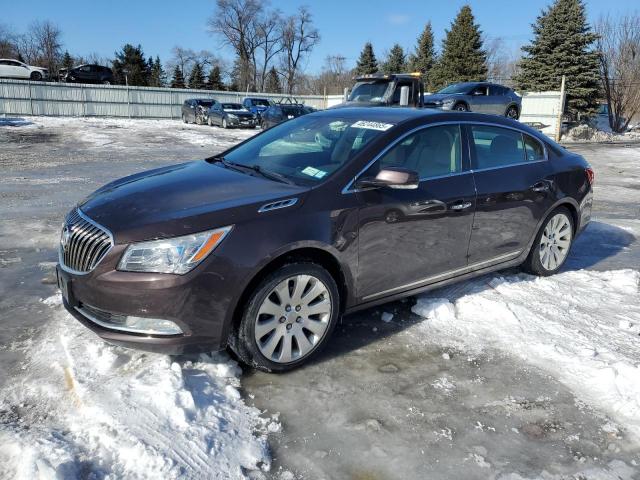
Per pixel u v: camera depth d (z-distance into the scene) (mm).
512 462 2523
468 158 4086
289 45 71500
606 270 5473
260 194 3188
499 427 2775
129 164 12656
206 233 2840
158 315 2785
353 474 2410
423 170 3789
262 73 72375
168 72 77000
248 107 30125
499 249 4375
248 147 4281
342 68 75375
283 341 3139
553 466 2504
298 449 2559
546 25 29922
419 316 4020
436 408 2916
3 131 21172
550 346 3543
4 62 34344
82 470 2275
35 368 3088
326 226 3186
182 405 2711
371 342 3615
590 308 4316
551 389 3127
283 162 3766
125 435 2477
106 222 2961
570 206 4980
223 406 2820
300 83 74188
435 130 3922
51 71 68625
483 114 4363
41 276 4629
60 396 2811
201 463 2381
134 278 2766
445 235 3879
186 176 3656
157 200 3150
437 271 3934
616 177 12906
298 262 3111
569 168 4918
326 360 3371
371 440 2641
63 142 17797
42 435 2473
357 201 3340
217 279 2832
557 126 25469
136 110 35375
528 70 30891
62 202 7848
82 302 2975
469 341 3662
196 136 22234
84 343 3320
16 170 11023
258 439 2600
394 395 3023
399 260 3635
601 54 30312
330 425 2744
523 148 4613
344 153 3586
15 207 7402
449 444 2631
